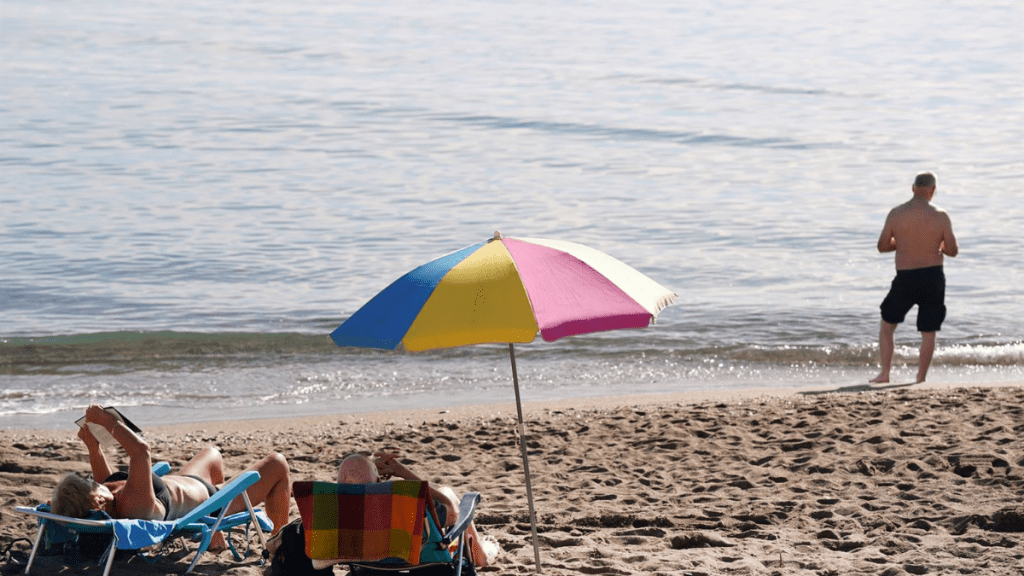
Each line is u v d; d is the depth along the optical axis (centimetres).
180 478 771
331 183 3725
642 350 1962
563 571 755
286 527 652
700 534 839
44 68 6306
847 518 888
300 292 2359
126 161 3991
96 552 734
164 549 784
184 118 5016
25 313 2147
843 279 2520
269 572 735
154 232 2909
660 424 1332
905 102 5838
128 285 2377
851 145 4650
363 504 610
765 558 778
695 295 2369
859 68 7150
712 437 1244
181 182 3653
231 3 10225
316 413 1569
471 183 3803
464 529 637
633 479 1069
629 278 672
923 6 11088
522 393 1706
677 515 917
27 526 845
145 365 1834
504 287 631
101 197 3356
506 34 8694
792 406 1414
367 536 609
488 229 3091
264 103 5509
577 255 672
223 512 725
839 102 5859
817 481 1014
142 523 677
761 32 9144
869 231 3077
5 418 1520
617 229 3112
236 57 7081
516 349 1970
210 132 4700
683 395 1630
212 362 1867
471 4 10769
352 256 2719
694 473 1082
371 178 3847
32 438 1355
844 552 798
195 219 3097
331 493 611
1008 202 3441
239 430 1416
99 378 1753
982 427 1201
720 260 2723
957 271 2550
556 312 620
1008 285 2416
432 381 1777
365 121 5103
